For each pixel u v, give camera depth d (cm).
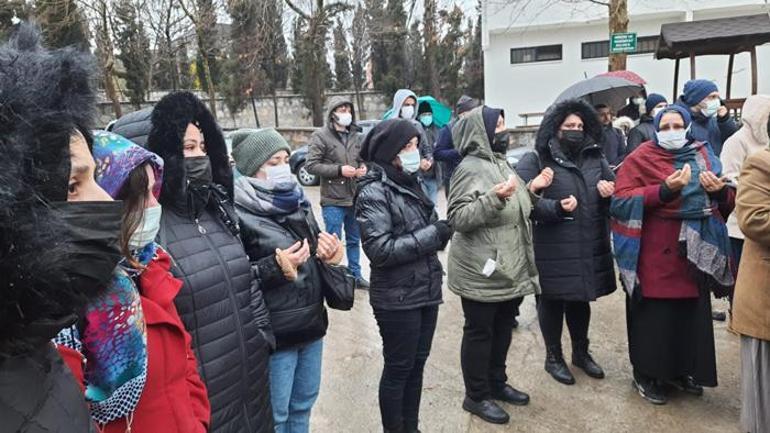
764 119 344
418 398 265
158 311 129
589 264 313
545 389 323
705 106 461
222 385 166
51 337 77
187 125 169
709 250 283
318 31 1672
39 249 71
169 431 125
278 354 216
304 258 207
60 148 78
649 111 562
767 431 237
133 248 135
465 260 281
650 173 295
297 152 1102
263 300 197
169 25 1783
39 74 76
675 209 288
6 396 70
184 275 160
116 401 115
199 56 1980
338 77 2472
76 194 100
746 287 238
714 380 294
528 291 284
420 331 254
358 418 294
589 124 323
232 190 195
